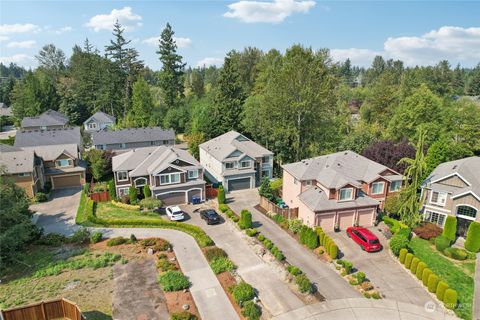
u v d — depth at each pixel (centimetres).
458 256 3033
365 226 3759
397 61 18388
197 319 2245
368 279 2750
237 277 2738
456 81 15200
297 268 2773
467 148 5806
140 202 4297
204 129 7275
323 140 6194
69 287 2586
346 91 12400
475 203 3338
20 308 2091
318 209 3509
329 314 2330
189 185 4547
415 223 3581
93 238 3356
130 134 7275
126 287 2586
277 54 9750
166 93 9912
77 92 10831
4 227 2912
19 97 10456
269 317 2297
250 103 6844
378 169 4059
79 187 5272
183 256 3083
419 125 5825
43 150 5341
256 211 4291
